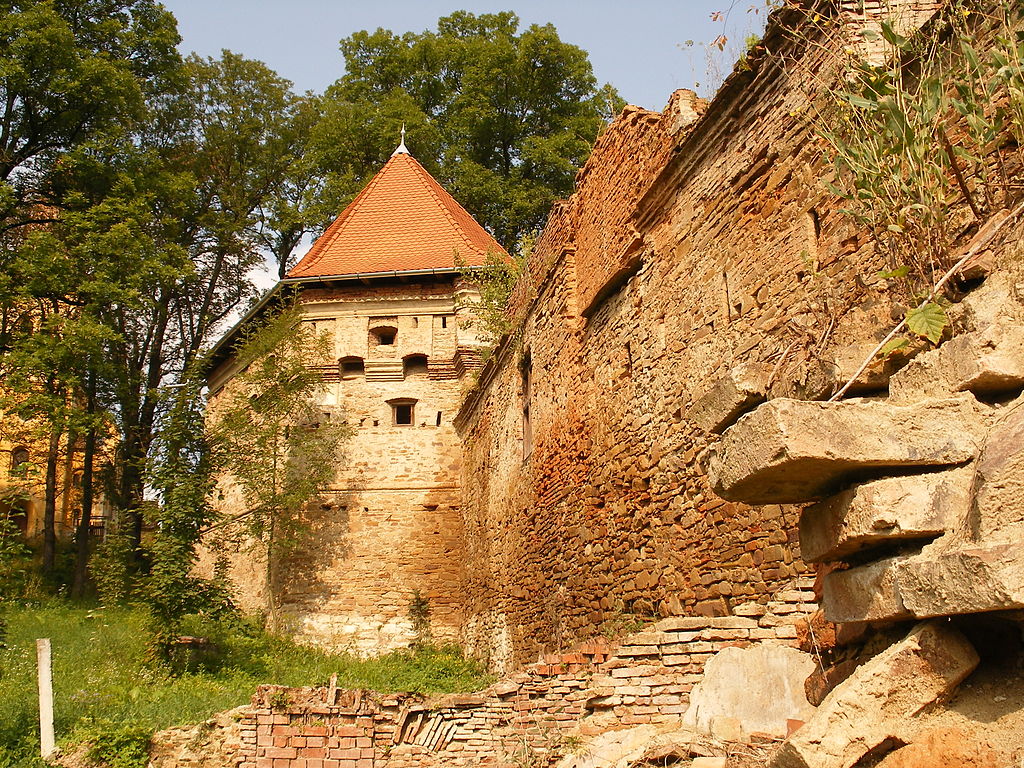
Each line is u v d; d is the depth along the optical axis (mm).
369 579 25875
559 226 15797
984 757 2828
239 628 20781
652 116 12102
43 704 12883
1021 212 4113
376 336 27891
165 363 33594
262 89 35500
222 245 33281
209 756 12117
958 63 5316
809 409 3229
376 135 35812
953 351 3365
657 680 8398
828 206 7844
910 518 3111
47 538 28391
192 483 20875
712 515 9562
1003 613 2881
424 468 26625
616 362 12703
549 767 8914
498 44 36281
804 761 2947
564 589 14258
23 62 26766
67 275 26078
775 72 8852
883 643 3461
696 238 10477
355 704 11797
